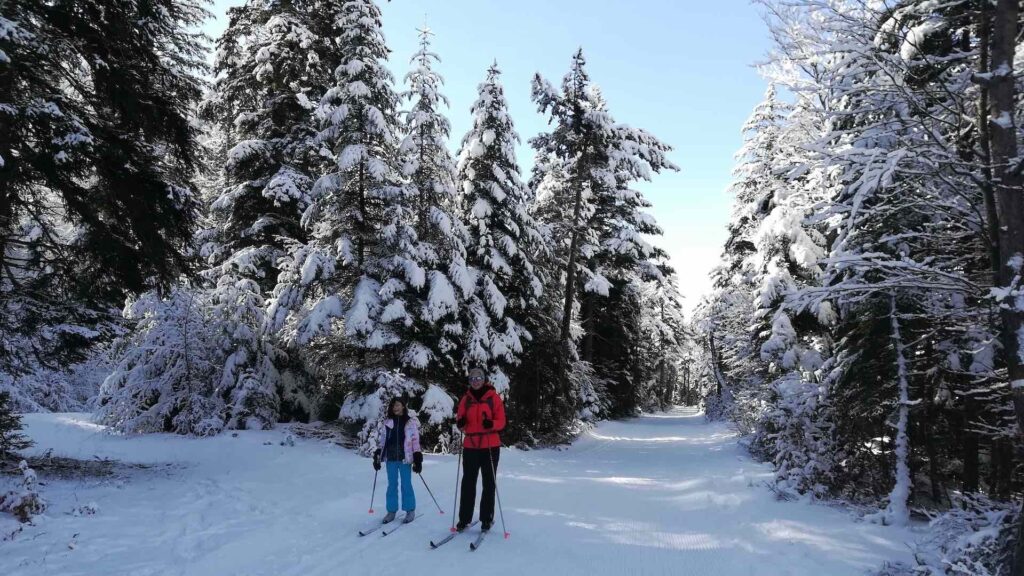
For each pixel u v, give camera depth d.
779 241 14.55
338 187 14.31
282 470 10.70
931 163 5.41
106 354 15.23
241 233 17.34
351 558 5.62
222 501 7.93
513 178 18.62
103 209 9.09
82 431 14.86
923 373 7.55
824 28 6.29
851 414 8.53
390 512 6.99
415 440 7.09
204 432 14.25
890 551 5.89
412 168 14.59
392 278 14.34
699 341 42.56
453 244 15.48
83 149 7.71
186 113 10.14
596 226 29.23
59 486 8.12
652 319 42.75
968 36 6.30
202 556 5.59
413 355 14.31
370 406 13.33
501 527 6.90
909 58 6.15
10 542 5.67
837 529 6.76
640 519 7.66
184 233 9.65
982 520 5.44
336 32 17.81
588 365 24.22
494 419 6.71
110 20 8.76
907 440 7.28
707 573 5.35
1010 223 4.95
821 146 6.20
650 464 14.71
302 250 14.70
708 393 37.62
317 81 17.72
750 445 14.01
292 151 17.19
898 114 5.84
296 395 16.67
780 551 6.06
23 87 7.72
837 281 7.97
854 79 6.38
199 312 15.45
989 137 5.27
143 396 14.72
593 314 31.05
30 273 9.20
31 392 14.39
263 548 5.89
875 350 8.01
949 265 6.67
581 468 13.88
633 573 5.34
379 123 14.30
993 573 4.82
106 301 9.37
